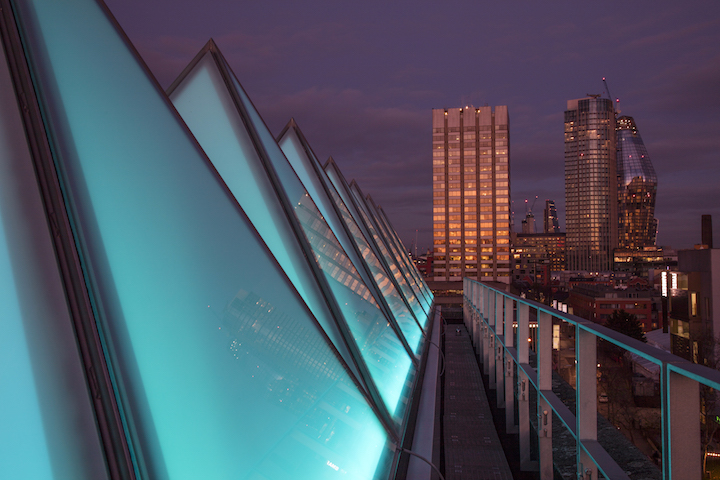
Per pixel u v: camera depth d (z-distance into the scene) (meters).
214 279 3.68
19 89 2.83
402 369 9.17
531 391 10.50
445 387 17.72
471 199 136.25
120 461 2.49
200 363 3.21
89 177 3.06
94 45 3.51
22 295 2.47
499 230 135.00
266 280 4.33
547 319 7.94
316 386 4.47
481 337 21.61
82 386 2.50
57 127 3.01
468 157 136.62
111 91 3.49
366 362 7.24
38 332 2.46
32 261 2.55
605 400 24.52
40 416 2.36
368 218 19.95
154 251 3.26
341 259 8.23
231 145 6.68
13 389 2.32
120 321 2.84
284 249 6.57
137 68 3.81
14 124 2.72
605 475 4.67
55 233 2.65
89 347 2.57
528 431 10.38
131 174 3.36
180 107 6.63
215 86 6.86
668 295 50.56
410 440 7.38
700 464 2.84
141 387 2.78
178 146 3.93
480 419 13.99
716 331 43.94
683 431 2.86
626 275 155.75
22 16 3.10
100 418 2.49
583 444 5.33
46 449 2.35
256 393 3.59
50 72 3.12
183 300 3.31
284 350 4.14
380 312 9.38
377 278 12.50
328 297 6.77
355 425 5.07
